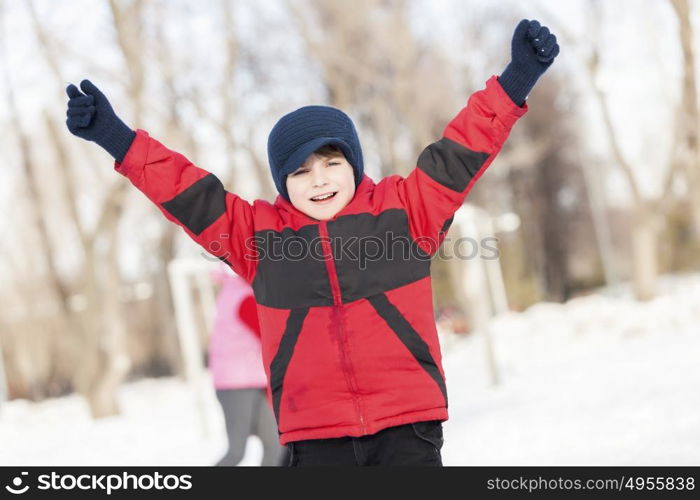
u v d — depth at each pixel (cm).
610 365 1791
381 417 498
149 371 6062
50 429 2708
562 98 6900
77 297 3769
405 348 506
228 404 1005
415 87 3744
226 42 3409
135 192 3111
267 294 524
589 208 7838
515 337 3027
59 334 5175
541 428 1142
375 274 511
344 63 3603
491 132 514
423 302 518
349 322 507
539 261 7644
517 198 7594
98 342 2994
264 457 1006
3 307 5353
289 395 511
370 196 537
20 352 5400
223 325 1014
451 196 522
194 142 3225
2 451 1988
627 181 4278
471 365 2473
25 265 5097
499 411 1393
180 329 1891
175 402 3225
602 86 4000
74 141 3123
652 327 2547
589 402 1288
